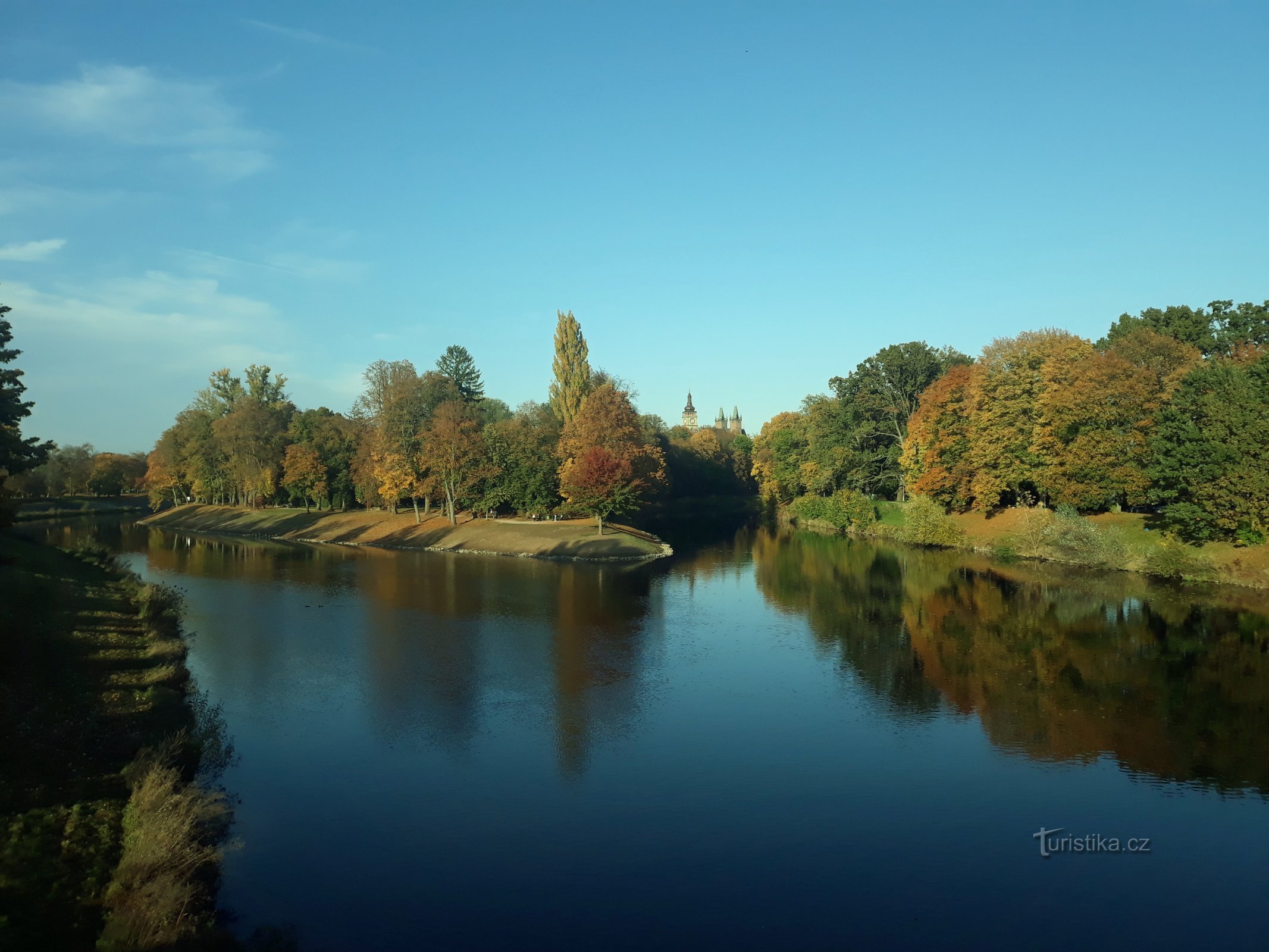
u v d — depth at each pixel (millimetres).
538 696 29312
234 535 98000
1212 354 72375
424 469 90188
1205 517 49188
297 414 120688
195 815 17031
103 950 13086
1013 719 26922
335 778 22094
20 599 32625
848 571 60062
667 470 122500
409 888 16641
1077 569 56625
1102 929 15453
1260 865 17812
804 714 27453
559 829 19281
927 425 76375
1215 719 26672
